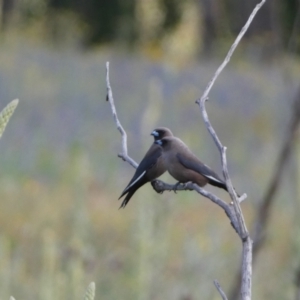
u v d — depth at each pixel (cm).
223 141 2372
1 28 4241
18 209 1425
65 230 1155
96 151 2120
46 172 1827
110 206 1483
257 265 1071
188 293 898
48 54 3506
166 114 2575
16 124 2303
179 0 4556
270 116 2609
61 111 2505
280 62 781
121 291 894
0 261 934
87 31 4497
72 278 827
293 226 856
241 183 1928
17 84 2784
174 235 1194
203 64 3734
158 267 891
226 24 4366
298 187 855
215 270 1018
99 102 2667
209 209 1549
